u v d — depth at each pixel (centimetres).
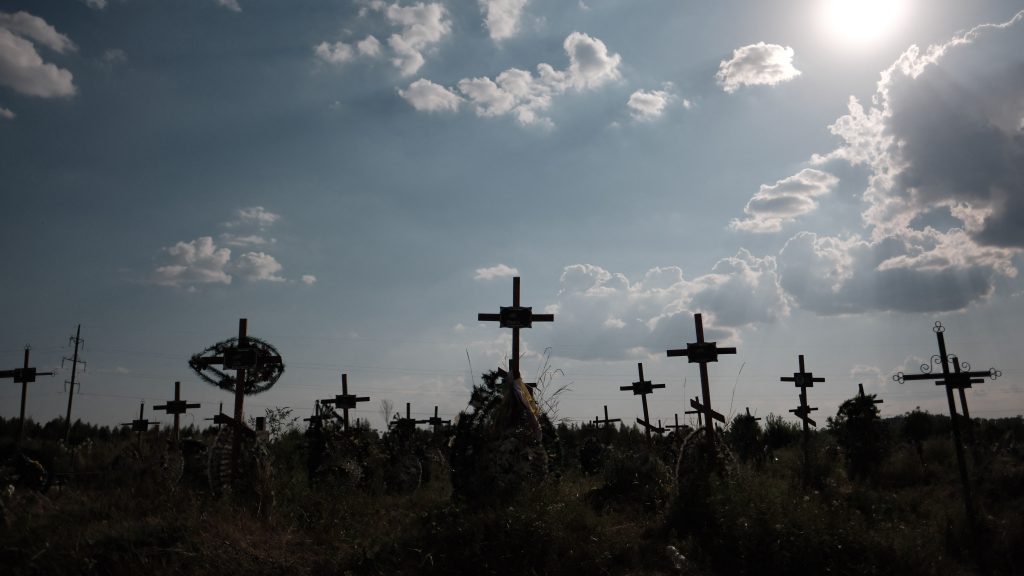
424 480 2028
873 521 1295
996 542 1187
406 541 1071
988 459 1828
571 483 1530
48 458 1845
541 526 1044
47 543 950
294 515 1197
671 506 1292
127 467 1641
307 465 1661
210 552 977
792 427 3228
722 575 1052
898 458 2166
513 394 1375
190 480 1562
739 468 1595
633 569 1045
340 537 1119
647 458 1559
